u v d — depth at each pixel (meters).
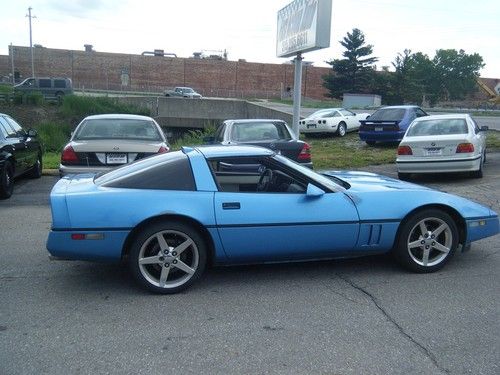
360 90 67.75
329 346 3.59
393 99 66.81
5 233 6.80
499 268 5.22
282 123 10.55
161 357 3.44
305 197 4.75
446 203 5.04
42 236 6.64
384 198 4.92
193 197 4.54
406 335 3.75
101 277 5.01
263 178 4.83
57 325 3.93
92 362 3.37
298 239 4.71
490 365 3.33
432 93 91.31
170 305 4.31
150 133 9.02
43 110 37.16
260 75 76.31
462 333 3.78
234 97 75.69
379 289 4.65
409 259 5.01
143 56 73.19
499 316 4.07
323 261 5.46
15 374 3.22
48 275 5.08
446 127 11.22
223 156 4.75
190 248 4.61
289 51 16.34
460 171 10.66
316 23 13.70
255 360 3.40
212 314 4.13
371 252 4.98
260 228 4.61
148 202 4.46
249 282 4.85
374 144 18.27
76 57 71.31
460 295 4.50
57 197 4.43
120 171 4.91
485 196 9.04
